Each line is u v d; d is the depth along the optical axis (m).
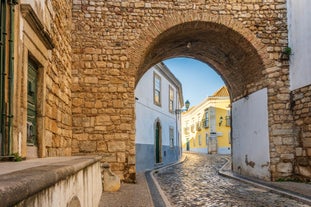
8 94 4.20
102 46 10.11
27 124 5.26
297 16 10.23
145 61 12.25
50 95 6.62
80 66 9.98
